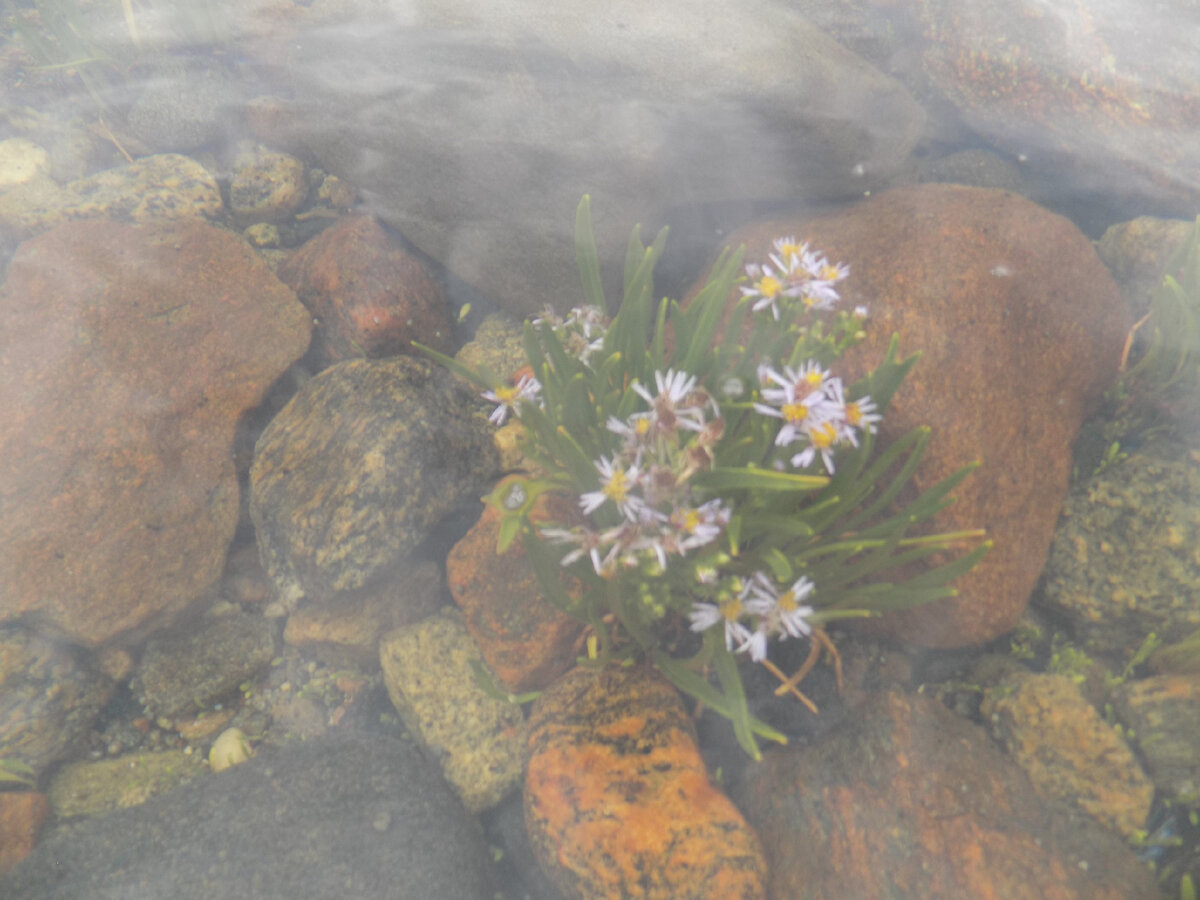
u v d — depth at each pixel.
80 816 0.31
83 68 0.54
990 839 0.27
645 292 0.30
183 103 0.50
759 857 0.27
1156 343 0.34
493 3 0.45
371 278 0.41
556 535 0.28
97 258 0.41
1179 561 0.31
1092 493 0.33
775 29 0.42
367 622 0.34
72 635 0.33
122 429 0.36
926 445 0.30
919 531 0.30
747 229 0.40
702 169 0.40
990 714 0.30
